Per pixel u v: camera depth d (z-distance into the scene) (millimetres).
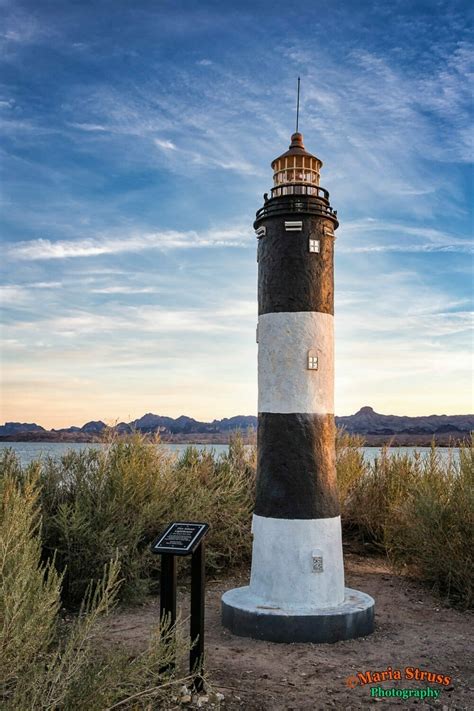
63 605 9266
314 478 8211
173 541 6199
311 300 8430
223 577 11359
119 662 5305
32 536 9055
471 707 5922
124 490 10359
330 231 8711
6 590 5109
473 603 9461
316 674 6625
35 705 4617
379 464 14164
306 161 8773
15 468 10984
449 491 11008
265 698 5973
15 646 4879
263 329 8602
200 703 5684
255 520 8469
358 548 13320
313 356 8344
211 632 8008
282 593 8000
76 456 11461
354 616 7844
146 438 12367
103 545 9461
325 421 8414
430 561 10117
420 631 8219
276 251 8516
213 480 12797
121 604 9469
